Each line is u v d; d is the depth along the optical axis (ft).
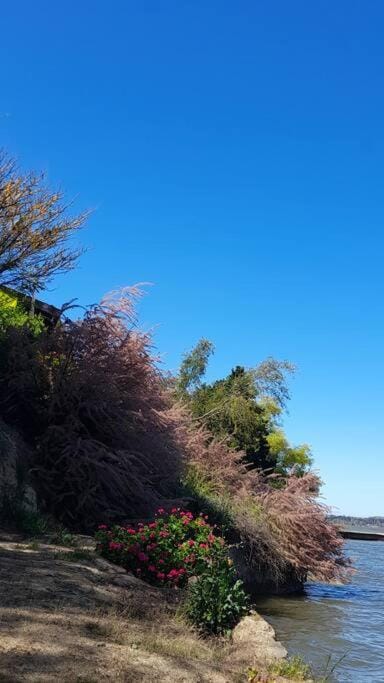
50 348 42.50
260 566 56.75
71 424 40.32
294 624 41.96
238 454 68.69
